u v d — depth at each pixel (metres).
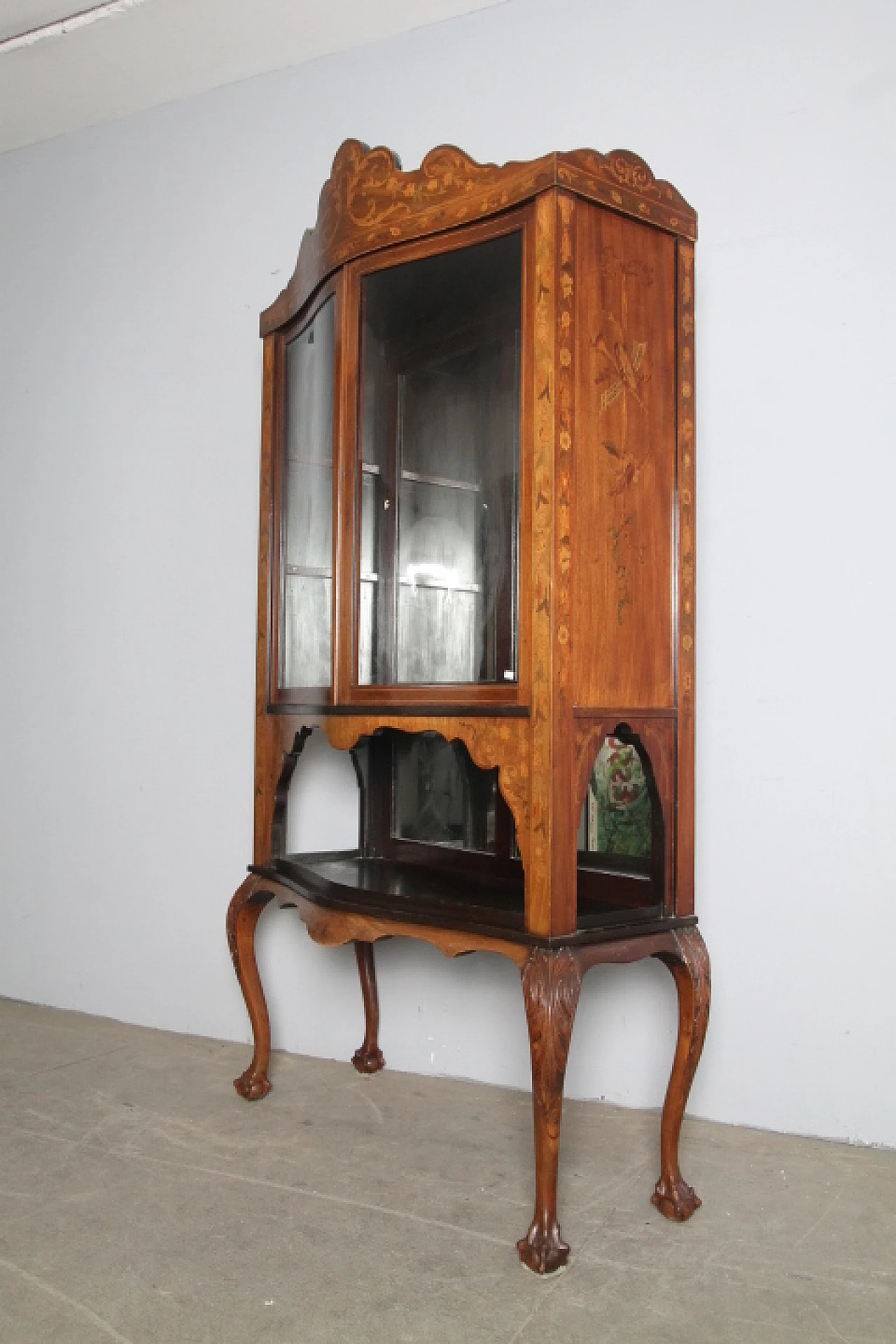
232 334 3.15
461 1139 2.38
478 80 2.80
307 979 2.98
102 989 3.32
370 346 2.18
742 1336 1.64
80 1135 2.38
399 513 2.12
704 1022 2.03
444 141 2.84
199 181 3.22
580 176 1.89
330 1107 2.57
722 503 2.49
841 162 2.39
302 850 3.00
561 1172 2.21
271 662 2.54
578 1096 2.62
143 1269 1.81
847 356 2.38
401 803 2.67
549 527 1.83
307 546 2.39
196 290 3.21
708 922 2.49
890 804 2.32
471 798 2.48
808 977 2.39
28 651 3.50
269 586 2.54
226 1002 3.11
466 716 1.96
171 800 3.21
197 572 3.19
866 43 2.37
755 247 2.47
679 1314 1.70
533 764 1.85
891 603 2.33
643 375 2.02
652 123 2.58
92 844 3.35
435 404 2.06
